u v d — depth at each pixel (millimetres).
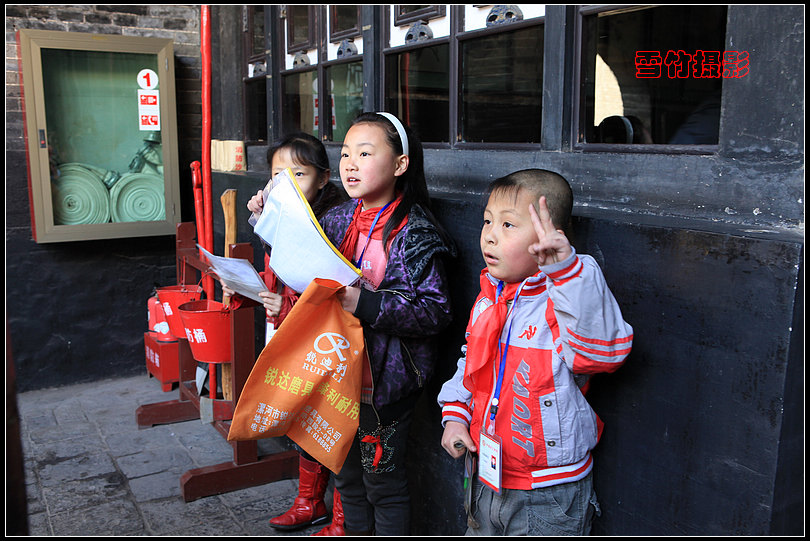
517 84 1929
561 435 1378
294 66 3281
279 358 1669
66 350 3922
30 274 3768
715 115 1457
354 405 1701
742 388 1179
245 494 2658
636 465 1402
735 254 1170
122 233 3807
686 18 1465
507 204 1384
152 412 3293
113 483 2729
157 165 3924
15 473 837
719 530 1240
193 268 3312
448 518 2059
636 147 1586
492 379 1505
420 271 1738
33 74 3451
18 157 3648
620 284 1403
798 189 1242
